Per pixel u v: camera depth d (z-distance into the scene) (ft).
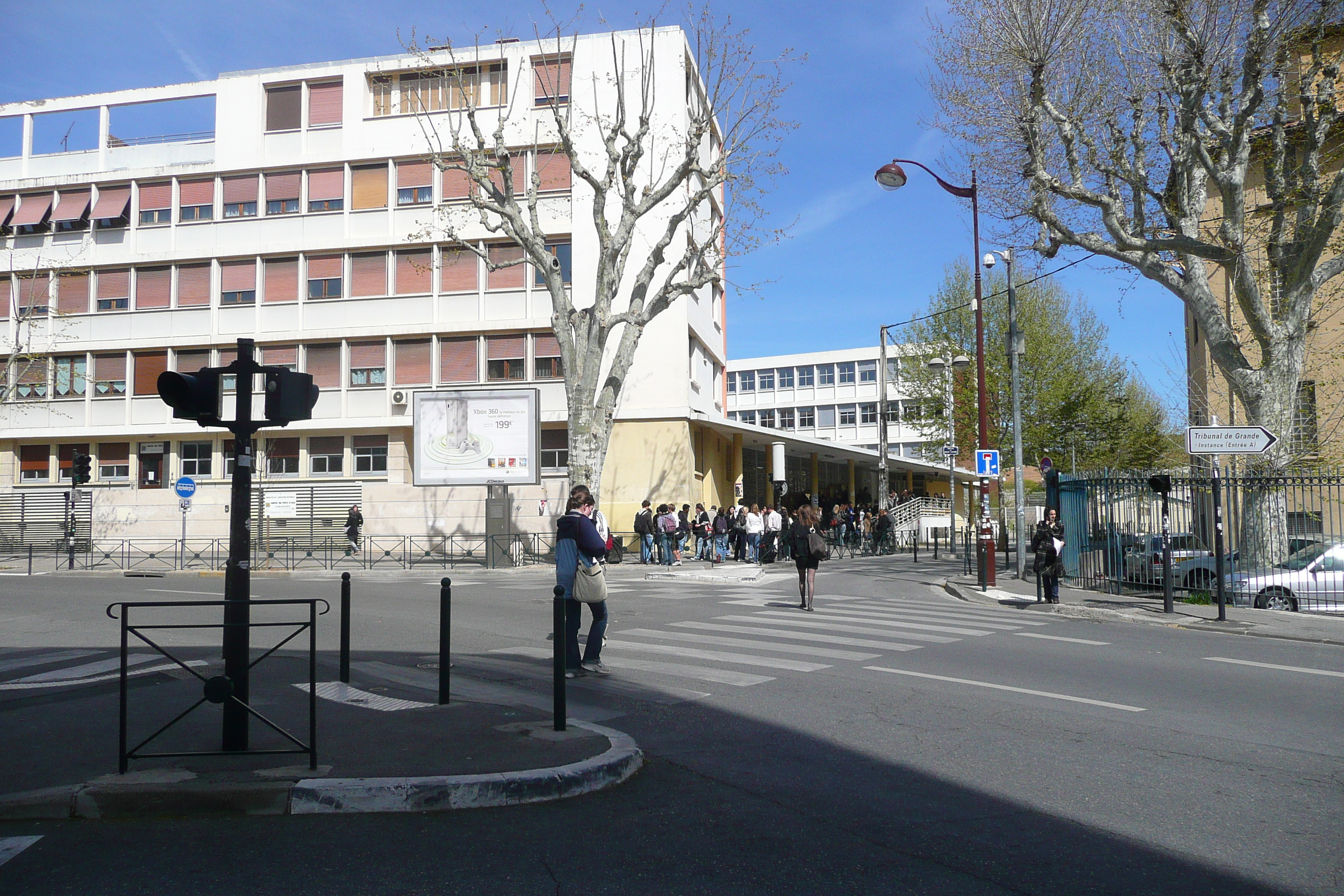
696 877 14.02
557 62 89.45
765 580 74.64
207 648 37.35
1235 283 57.21
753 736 22.77
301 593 60.49
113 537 112.68
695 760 20.63
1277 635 42.27
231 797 16.72
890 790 18.49
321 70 110.52
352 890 13.42
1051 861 14.76
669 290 82.12
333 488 108.06
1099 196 58.85
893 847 15.35
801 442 130.21
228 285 112.16
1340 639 40.52
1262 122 64.69
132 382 114.11
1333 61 54.70
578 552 30.50
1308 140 55.11
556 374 104.99
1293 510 56.34
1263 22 52.95
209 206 113.29
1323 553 52.13
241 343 20.01
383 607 51.83
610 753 19.44
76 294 115.75
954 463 123.95
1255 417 56.85
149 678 29.89
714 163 81.15
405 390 107.04
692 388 108.68
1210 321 57.98
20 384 116.16
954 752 21.34
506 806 17.30
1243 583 52.65
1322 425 67.46
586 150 103.35
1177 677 30.81
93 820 16.51
